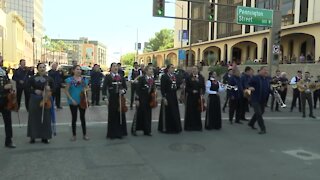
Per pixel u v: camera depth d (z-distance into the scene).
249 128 11.23
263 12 25.69
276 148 8.55
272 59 25.56
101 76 16.70
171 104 10.05
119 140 9.05
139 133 10.01
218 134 10.14
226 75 15.40
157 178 6.16
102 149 8.11
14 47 85.62
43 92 8.49
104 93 9.19
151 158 7.43
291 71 27.81
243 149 8.40
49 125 8.54
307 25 32.16
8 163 6.95
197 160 7.35
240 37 44.25
